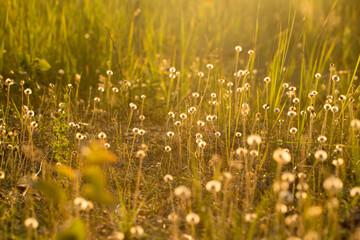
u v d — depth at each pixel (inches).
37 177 116.9
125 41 292.2
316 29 289.1
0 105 159.8
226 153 135.4
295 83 224.2
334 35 296.5
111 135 159.3
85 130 162.1
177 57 281.9
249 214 92.8
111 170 127.3
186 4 365.1
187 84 215.9
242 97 156.4
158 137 158.4
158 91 217.2
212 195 110.1
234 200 107.8
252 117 155.2
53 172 126.4
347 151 122.5
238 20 342.3
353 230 88.9
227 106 158.2
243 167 123.9
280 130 141.2
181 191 84.2
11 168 126.0
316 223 90.9
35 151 137.3
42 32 239.6
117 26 290.5
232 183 114.1
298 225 90.7
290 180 94.7
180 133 152.9
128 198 114.2
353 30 291.9
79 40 240.2
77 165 126.7
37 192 113.8
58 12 260.2
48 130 157.2
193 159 131.4
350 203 100.1
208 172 126.7
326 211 98.1
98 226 98.9
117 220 96.4
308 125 153.7
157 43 296.5
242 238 89.3
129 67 237.3
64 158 133.0
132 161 138.6
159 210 107.8
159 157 141.9
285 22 319.9
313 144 130.6
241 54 287.6
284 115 157.6
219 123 155.8
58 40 243.8
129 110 191.6
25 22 234.8
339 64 247.1
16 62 206.8
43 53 225.9
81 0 278.1
